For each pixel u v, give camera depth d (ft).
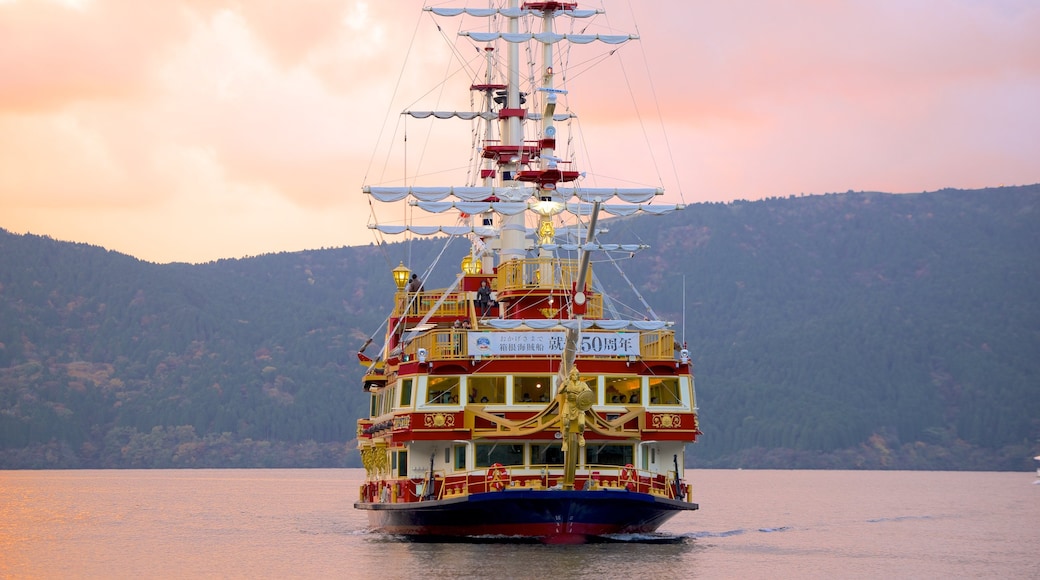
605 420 251.60
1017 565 270.46
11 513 488.02
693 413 257.75
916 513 486.79
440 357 257.34
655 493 257.34
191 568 259.19
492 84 366.43
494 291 298.35
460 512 251.39
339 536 335.06
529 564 231.91
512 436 249.55
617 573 224.53
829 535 350.64
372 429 302.25
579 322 239.91
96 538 345.92
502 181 328.49
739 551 280.31
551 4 324.60
